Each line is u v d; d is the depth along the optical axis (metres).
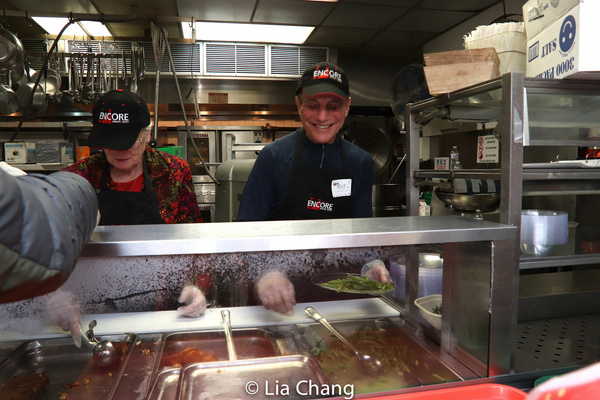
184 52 5.52
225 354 0.96
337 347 0.99
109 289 0.94
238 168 2.96
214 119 5.61
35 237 0.45
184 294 0.97
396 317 1.06
